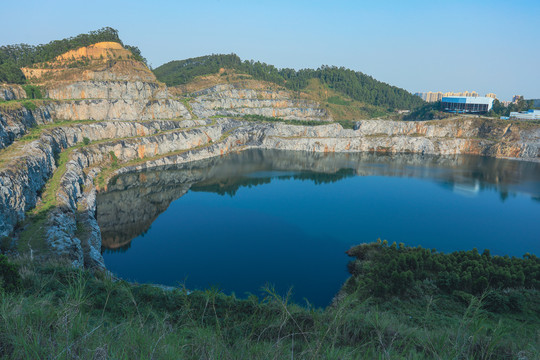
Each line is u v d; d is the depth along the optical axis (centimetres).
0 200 4194
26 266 2133
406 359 671
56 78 13225
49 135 8706
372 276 3741
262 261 5334
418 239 6531
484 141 17438
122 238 6206
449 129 18412
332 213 8094
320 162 14825
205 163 13850
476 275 3312
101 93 13662
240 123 19350
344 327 893
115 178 10512
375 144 18450
